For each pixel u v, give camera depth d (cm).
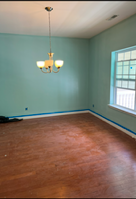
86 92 528
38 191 182
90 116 489
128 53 339
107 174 209
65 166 229
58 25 351
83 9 262
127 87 347
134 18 292
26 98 466
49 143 303
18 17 296
